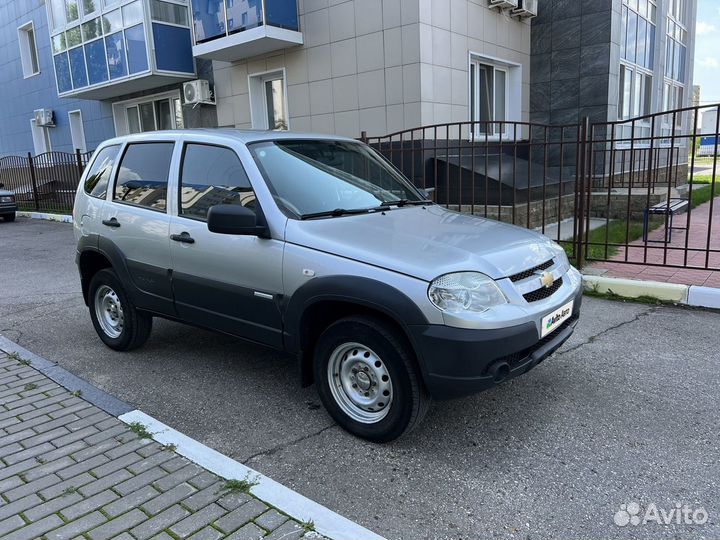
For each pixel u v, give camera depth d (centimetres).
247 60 1248
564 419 370
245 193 385
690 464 315
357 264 324
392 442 344
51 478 303
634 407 383
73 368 477
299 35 1126
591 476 306
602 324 556
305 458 330
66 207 1788
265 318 373
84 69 1542
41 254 1066
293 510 272
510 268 333
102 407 389
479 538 260
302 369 366
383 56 1026
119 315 503
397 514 278
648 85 1598
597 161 1259
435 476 310
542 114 1311
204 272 405
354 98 1080
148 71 1343
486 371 305
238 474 301
